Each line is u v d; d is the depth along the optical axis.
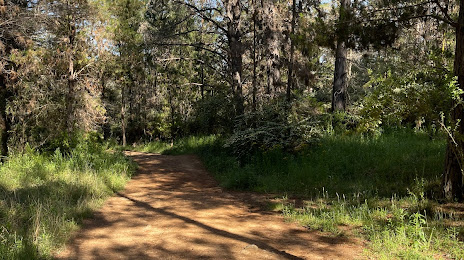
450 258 4.69
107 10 26.80
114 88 32.78
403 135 13.10
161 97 38.59
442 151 9.93
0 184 9.56
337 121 15.23
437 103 7.09
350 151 11.32
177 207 8.38
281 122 14.61
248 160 13.99
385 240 5.20
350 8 8.92
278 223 6.80
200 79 38.41
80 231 6.31
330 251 5.16
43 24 17.53
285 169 11.38
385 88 7.70
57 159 12.95
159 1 25.38
